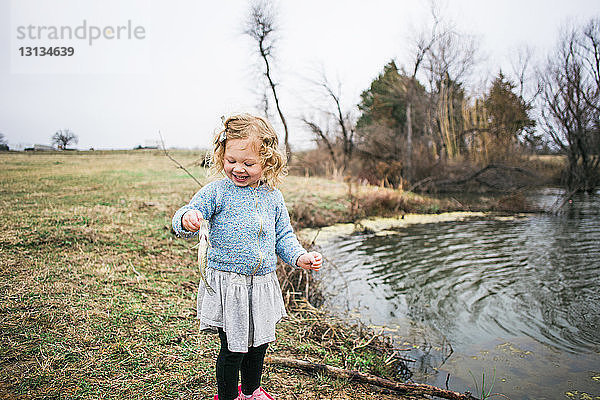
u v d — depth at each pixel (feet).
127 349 10.48
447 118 82.07
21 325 11.12
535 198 65.05
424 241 33.73
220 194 7.81
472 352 14.38
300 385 10.15
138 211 25.18
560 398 11.59
